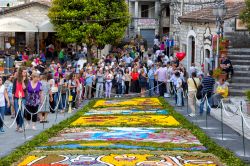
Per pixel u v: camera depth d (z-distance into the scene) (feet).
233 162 58.29
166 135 76.69
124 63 141.59
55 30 176.04
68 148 65.62
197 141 71.61
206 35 140.67
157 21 259.80
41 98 84.84
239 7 144.66
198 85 99.55
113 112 103.65
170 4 233.96
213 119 94.48
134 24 259.39
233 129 83.61
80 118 95.35
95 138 73.92
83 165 56.85
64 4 173.58
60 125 84.69
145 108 109.60
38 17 188.03
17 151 63.52
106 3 177.27
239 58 127.24
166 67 132.57
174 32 211.82
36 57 158.10
